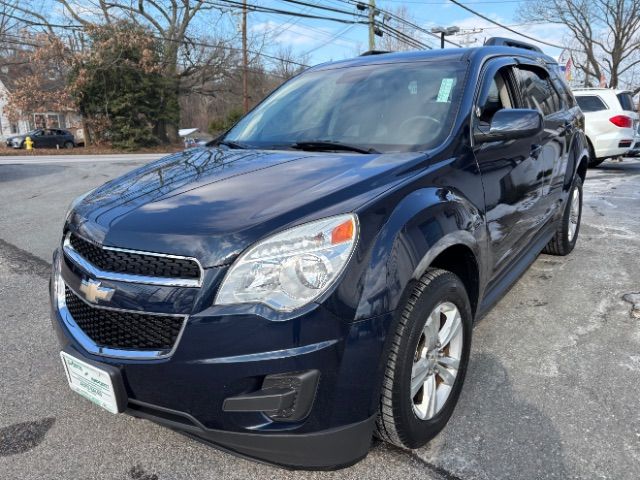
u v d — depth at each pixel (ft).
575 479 7.09
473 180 8.73
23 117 106.73
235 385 6.07
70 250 7.54
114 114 100.89
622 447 7.68
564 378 9.55
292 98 11.70
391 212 6.91
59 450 7.85
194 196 7.30
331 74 11.96
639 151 43.88
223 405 6.15
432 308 7.20
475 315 9.09
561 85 15.23
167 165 9.32
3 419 8.59
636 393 9.02
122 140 100.99
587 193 29.43
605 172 39.29
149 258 6.40
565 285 14.20
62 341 7.30
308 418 6.23
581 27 120.98
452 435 8.03
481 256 8.66
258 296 6.05
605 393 9.05
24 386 9.55
